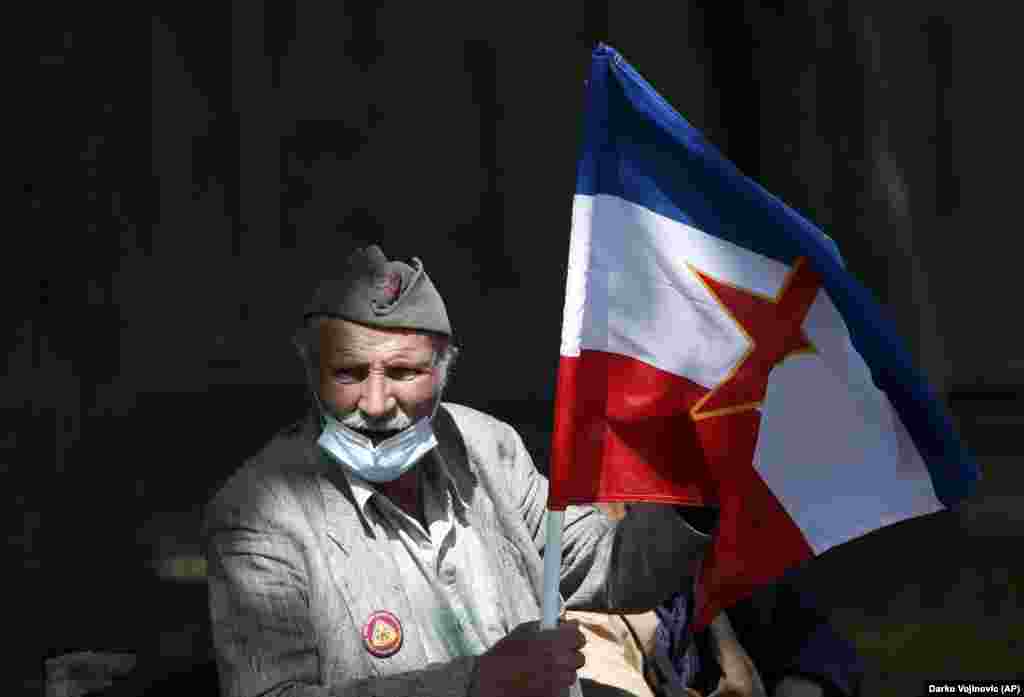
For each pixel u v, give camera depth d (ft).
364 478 13.64
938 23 59.06
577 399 13.51
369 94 57.98
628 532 14.30
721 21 40.81
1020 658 28.27
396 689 12.70
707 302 13.66
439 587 13.87
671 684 15.89
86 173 46.19
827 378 13.69
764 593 16.89
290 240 56.90
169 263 53.67
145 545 33.91
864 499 13.73
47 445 38.86
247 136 56.18
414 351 13.46
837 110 42.37
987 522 39.04
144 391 51.11
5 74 47.01
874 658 28.43
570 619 15.46
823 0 41.57
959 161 59.41
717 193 13.61
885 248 44.55
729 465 13.64
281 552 13.34
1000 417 52.21
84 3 50.01
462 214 58.70
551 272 59.16
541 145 59.21
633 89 13.55
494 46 58.90
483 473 14.67
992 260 59.06
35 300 39.01
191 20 54.60
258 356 55.42
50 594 29.78
